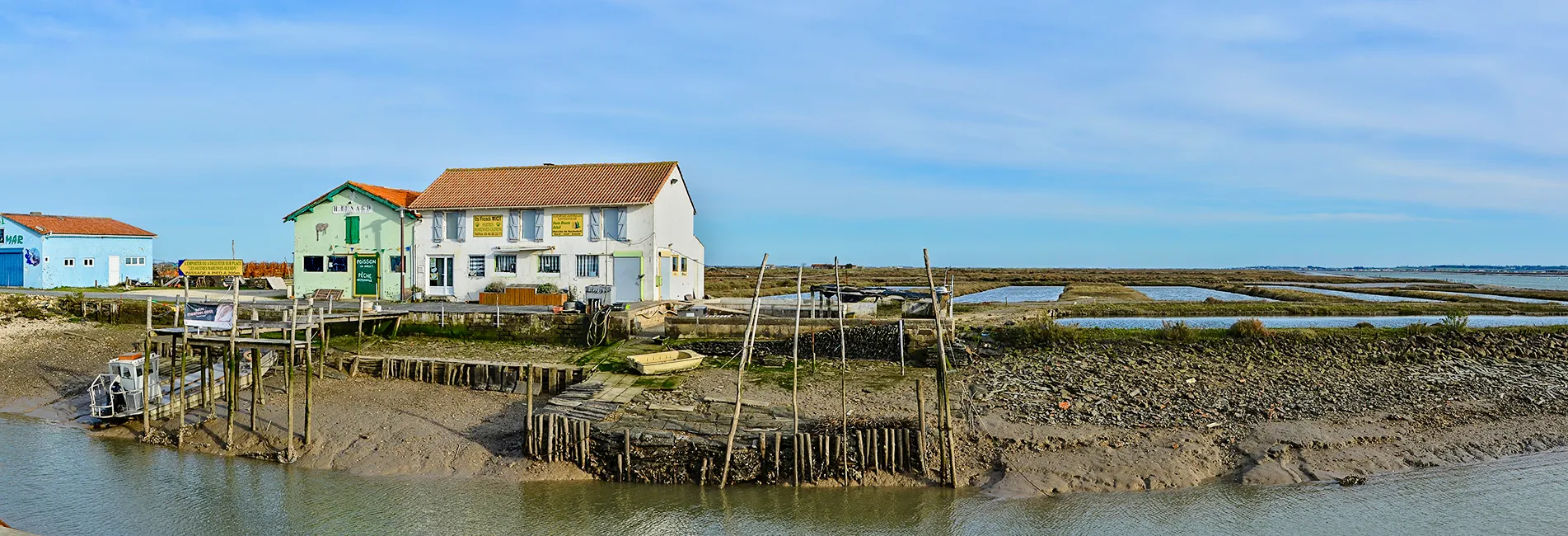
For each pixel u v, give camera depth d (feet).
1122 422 68.23
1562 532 51.88
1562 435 69.31
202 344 71.82
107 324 126.31
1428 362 92.22
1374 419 71.15
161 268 222.28
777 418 65.98
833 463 58.85
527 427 62.85
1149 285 288.92
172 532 52.90
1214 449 63.52
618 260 131.85
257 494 59.00
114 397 73.36
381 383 87.30
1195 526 52.80
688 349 96.78
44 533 52.60
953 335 94.48
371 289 141.38
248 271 209.46
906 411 69.36
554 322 107.55
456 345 106.42
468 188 144.25
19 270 166.91
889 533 52.24
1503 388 82.48
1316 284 303.07
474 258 137.39
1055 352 92.68
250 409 75.41
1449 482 59.52
